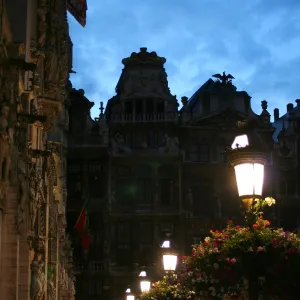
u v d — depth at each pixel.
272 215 59.00
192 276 13.03
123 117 59.38
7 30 16.55
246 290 12.38
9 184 15.30
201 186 58.59
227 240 12.47
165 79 60.78
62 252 35.38
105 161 58.09
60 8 22.38
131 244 56.91
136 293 41.41
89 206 57.16
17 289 15.78
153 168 58.31
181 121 59.56
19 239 17.09
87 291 55.62
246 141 11.74
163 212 57.44
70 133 58.19
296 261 11.73
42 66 21.41
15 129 15.65
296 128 61.84
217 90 61.19
